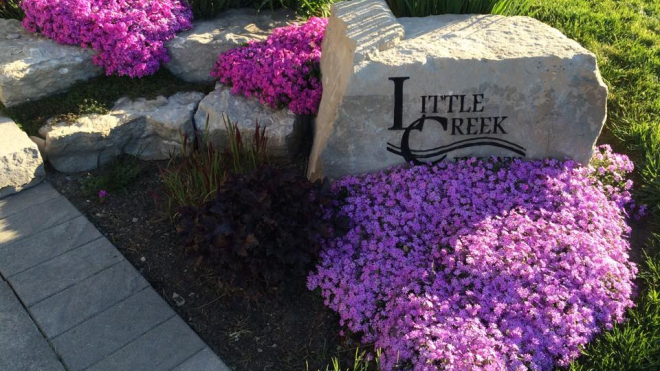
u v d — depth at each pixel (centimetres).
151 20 488
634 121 446
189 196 388
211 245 318
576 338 293
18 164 416
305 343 322
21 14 534
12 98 457
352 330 311
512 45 375
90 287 346
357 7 425
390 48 373
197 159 404
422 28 409
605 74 492
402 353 288
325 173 392
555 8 598
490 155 389
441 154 387
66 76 472
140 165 454
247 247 309
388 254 336
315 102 441
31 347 309
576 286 315
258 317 336
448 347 279
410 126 375
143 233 391
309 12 539
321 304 340
